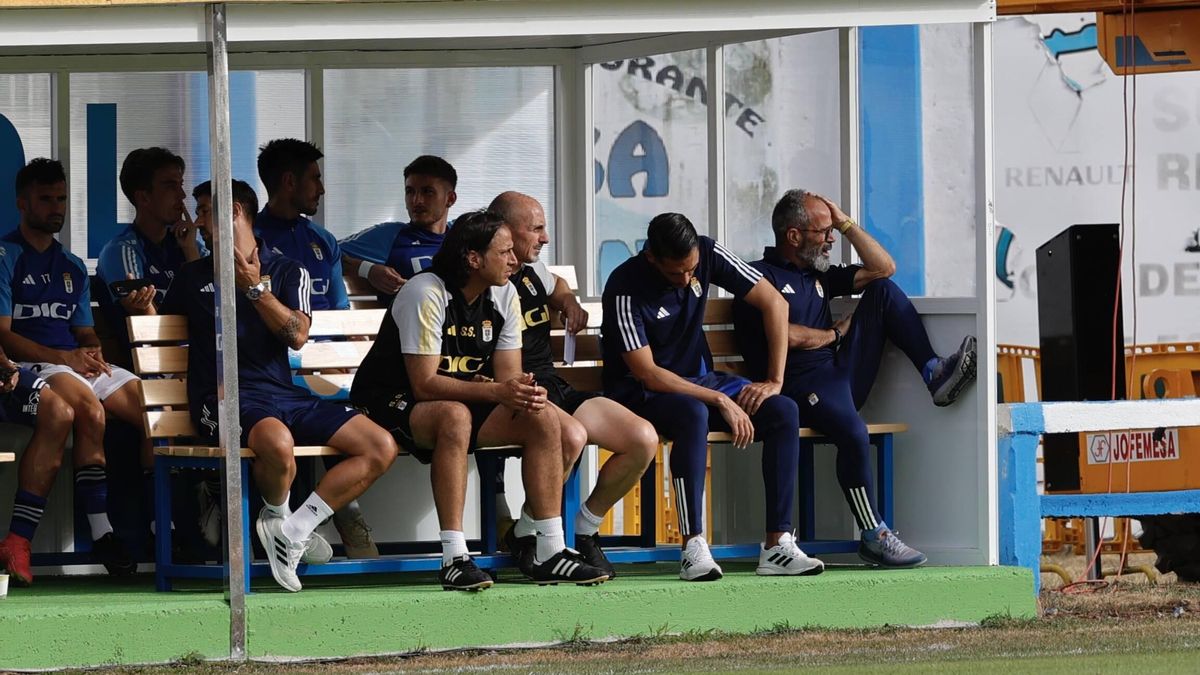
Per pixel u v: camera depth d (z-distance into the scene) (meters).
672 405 26.25
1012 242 43.62
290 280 25.98
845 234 28.88
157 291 30.48
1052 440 34.28
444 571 24.58
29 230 29.64
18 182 29.66
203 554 28.84
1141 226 43.22
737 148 31.20
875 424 28.48
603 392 27.62
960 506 27.92
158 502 25.91
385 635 23.72
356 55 32.59
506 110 33.19
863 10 25.78
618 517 36.81
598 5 24.92
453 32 24.50
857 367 28.36
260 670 22.62
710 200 31.12
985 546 27.44
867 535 27.55
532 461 25.06
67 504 30.19
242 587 23.36
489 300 25.84
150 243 30.64
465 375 25.78
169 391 26.16
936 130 35.50
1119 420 27.89
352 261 31.28
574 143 33.34
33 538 30.02
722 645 24.22
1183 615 27.67
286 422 25.12
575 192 33.38
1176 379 38.62
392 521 30.94
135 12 23.44
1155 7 33.88
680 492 25.92
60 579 29.39
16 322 29.44
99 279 30.69
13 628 22.39
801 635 25.11
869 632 25.44
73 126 32.03
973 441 27.73
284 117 32.59
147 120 32.25
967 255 35.59
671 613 24.95
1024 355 42.16
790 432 26.45
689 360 27.56
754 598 25.39
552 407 25.08
